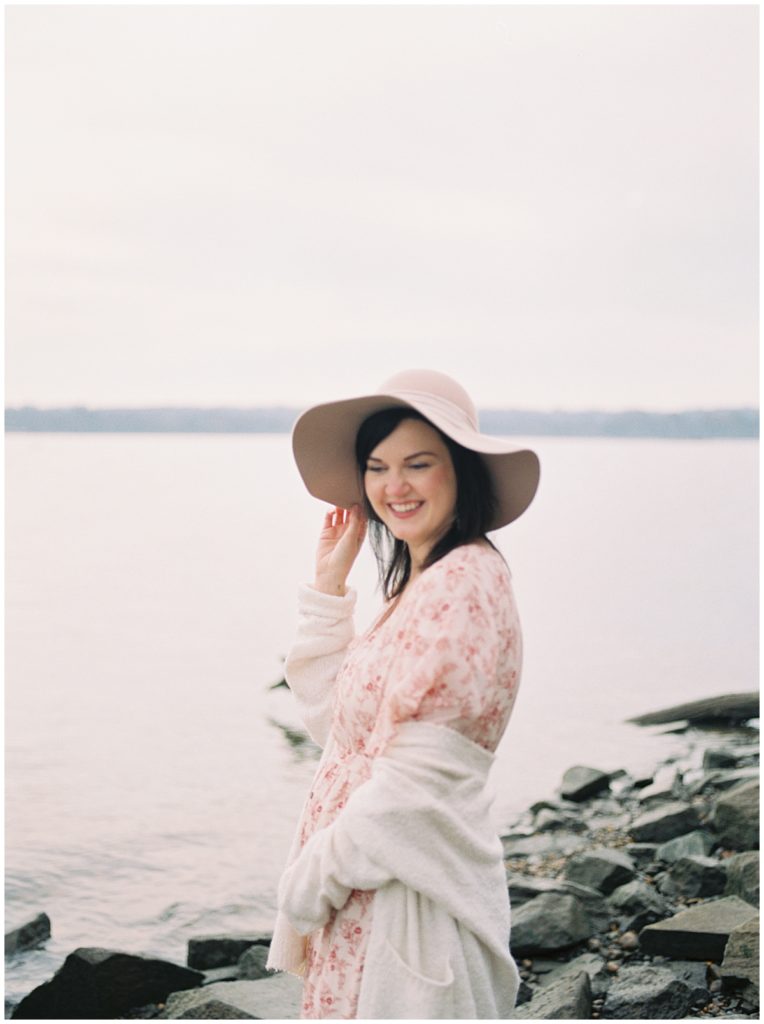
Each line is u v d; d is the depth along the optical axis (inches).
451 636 91.0
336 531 116.8
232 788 286.5
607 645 468.1
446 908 90.4
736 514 970.7
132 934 198.5
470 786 91.5
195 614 557.3
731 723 346.9
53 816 261.3
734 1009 149.8
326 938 96.0
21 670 431.5
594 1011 150.8
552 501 1076.5
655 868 214.2
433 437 98.6
